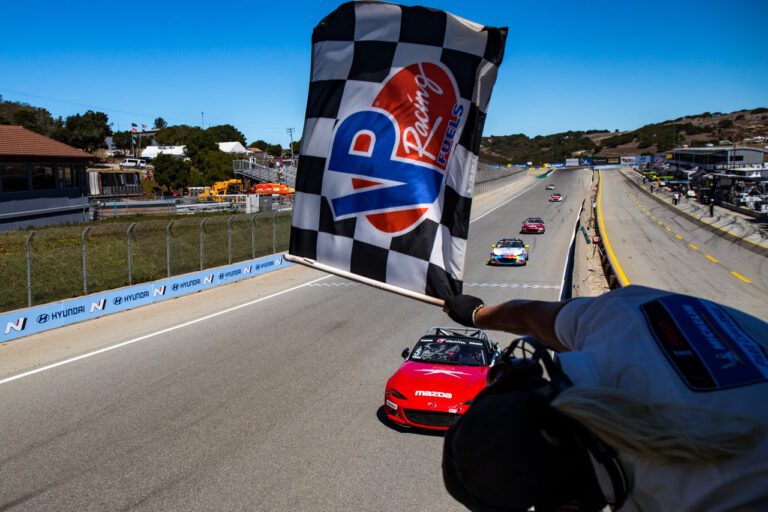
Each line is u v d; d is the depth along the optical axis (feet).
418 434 27.32
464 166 6.56
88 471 23.84
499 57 6.48
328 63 7.32
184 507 20.77
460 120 6.56
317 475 23.07
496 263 96.22
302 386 34.83
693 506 1.96
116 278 65.21
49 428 28.71
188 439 26.99
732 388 2.10
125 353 43.11
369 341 45.85
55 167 111.65
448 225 6.48
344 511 20.20
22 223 102.06
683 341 2.33
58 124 422.82
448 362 31.12
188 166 239.71
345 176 7.12
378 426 28.35
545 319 3.18
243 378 36.50
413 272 6.65
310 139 7.48
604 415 1.95
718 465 1.92
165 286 65.82
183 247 83.61
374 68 6.93
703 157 310.24
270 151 519.60
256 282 79.05
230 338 47.42
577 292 42.04
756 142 572.92
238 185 222.48
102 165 311.27
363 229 7.02
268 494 21.58
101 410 31.14
